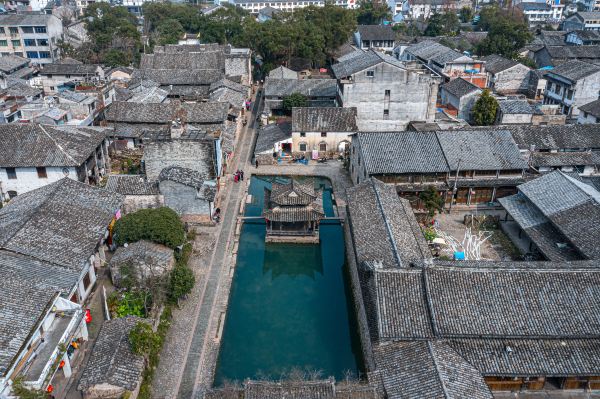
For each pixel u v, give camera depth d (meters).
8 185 57.06
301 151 75.19
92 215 44.56
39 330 32.66
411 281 34.53
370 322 35.38
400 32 166.38
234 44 127.88
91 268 43.12
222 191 64.06
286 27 116.19
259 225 58.12
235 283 48.31
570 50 118.25
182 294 42.38
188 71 101.50
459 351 32.06
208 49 119.38
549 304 33.25
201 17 156.88
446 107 94.38
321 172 71.06
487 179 58.75
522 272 34.66
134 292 41.50
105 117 75.19
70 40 134.62
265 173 70.38
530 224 49.34
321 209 54.09
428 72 85.19
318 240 53.91
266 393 30.09
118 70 106.44
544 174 55.47
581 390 33.59
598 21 163.00
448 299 33.41
